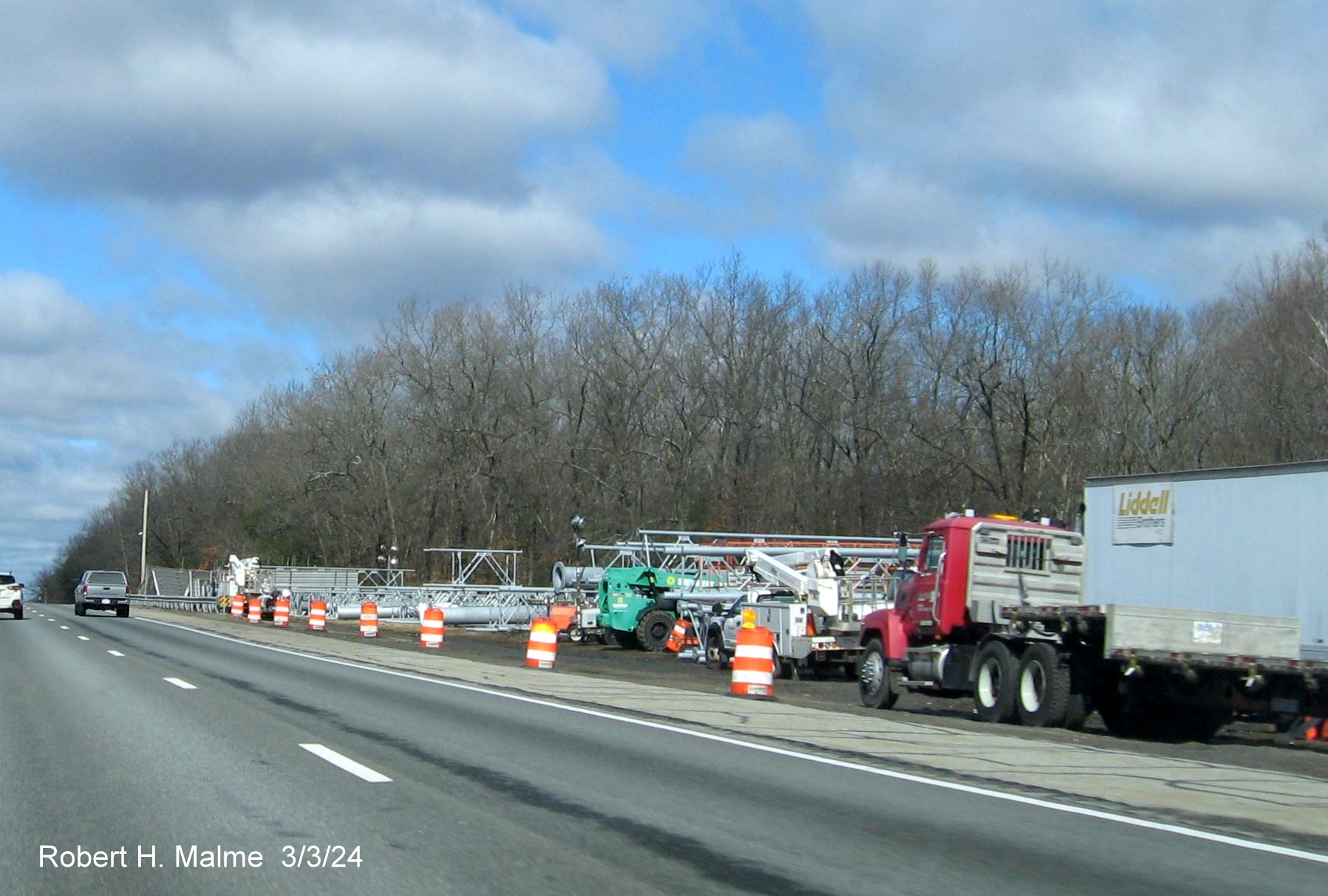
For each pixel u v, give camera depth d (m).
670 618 38.75
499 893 7.29
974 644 20.53
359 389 75.44
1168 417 51.78
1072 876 7.93
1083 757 13.70
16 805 9.78
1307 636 17.62
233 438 104.88
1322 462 17.66
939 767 12.41
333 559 80.12
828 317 61.84
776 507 61.19
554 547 66.94
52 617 55.00
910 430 58.12
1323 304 43.97
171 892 7.30
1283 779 12.55
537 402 70.00
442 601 52.12
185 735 13.80
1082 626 17.52
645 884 7.54
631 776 11.51
